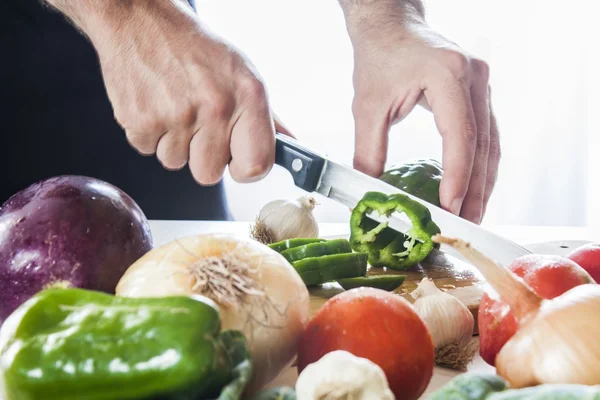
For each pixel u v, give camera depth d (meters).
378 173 1.49
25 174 1.88
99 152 1.90
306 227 1.42
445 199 1.33
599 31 2.88
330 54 2.80
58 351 0.55
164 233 1.62
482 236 1.20
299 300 0.72
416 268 1.28
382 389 0.57
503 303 0.75
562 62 2.92
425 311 0.87
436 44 1.43
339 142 2.89
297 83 2.83
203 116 1.22
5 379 0.56
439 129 1.39
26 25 1.78
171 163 1.32
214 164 1.28
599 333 0.61
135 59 1.22
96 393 0.55
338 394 0.57
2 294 0.84
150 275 0.72
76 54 1.82
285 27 2.77
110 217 0.87
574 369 0.60
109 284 0.85
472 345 0.92
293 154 1.34
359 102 1.51
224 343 0.57
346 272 1.07
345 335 0.67
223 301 0.68
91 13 1.21
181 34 1.21
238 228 1.69
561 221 3.08
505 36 2.89
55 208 0.84
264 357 0.69
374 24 1.51
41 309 0.59
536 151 3.02
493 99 2.96
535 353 0.62
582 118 2.97
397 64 1.45
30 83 1.82
